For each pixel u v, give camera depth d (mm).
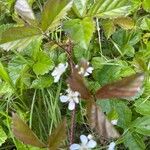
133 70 296
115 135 216
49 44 289
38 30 229
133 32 319
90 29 245
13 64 306
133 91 206
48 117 300
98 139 286
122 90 209
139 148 280
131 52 312
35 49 303
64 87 307
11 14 335
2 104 306
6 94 302
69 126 297
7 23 344
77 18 258
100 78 299
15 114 224
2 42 226
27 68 304
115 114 259
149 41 315
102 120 218
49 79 300
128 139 282
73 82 215
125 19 298
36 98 311
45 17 225
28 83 304
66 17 292
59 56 304
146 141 299
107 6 251
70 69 284
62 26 263
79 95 241
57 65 304
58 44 261
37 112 303
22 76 303
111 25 301
